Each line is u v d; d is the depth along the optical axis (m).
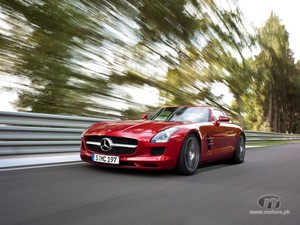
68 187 3.20
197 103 14.92
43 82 9.37
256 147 10.95
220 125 5.35
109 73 11.31
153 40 13.62
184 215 2.47
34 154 5.29
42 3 9.91
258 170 5.18
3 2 9.16
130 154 3.97
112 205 2.63
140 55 12.80
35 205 2.51
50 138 5.57
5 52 8.78
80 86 10.21
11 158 4.84
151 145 3.95
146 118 5.32
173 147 4.04
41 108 9.17
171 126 4.24
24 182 3.32
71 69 10.12
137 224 2.19
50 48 9.63
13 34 9.11
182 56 15.18
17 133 5.01
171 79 14.16
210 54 17.34
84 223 2.14
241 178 4.30
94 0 11.70
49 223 2.10
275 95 29.36
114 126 4.30
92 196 2.89
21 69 8.88
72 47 10.28
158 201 2.85
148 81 12.70
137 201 2.81
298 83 31.53
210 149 4.90
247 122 21.66
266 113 26.73
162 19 14.01
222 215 2.54
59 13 10.29
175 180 3.91
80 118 6.24
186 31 15.24
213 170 4.99
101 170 4.26
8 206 2.45
